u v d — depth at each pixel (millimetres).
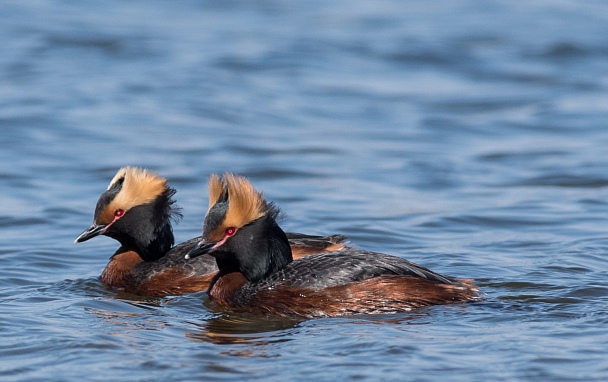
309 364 10719
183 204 19922
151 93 29656
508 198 20578
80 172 22422
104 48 34812
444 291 12828
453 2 44250
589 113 28859
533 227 18266
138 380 10344
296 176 22516
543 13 42062
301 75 32625
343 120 28062
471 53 35656
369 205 20000
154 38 36594
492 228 18281
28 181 21578
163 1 43406
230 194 13477
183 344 11594
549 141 26094
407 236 17656
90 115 27172
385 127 27484
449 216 19047
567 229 18000
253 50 35125
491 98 30703
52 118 26734
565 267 14898
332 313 12758
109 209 14852
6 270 15375
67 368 10703
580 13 42094
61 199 20250
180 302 13789
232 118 27625
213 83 31000
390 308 12648
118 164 23062
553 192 21109
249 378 10375
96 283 14898
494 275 14539
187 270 14578
